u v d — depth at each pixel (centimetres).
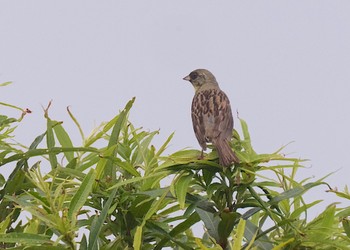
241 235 808
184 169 930
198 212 956
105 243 941
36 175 880
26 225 973
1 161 965
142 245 924
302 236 923
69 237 848
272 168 948
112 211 887
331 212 936
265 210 916
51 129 1023
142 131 1017
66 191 934
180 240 959
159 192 902
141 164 995
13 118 1031
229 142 980
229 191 934
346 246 912
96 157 1020
